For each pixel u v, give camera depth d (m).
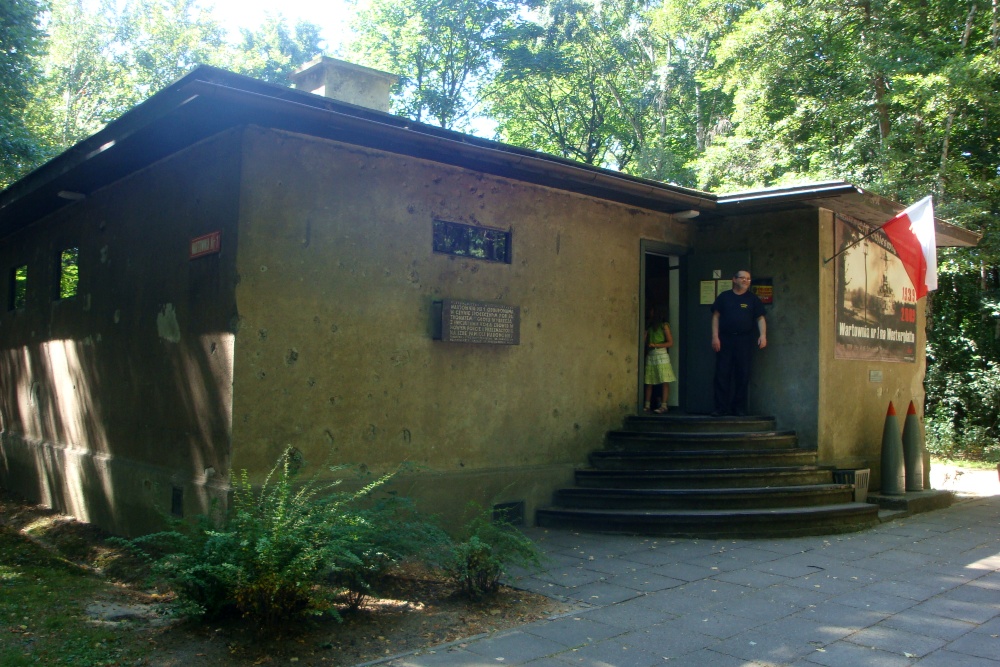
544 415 9.10
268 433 6.95
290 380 7.10
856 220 10.77
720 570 6.93
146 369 8.20
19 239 12.11
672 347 11.03
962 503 11.00
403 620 5.41
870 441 10.92
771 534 8.32
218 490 6.78
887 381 11.38
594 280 9.71
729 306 10.29
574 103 30.62
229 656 4.71
